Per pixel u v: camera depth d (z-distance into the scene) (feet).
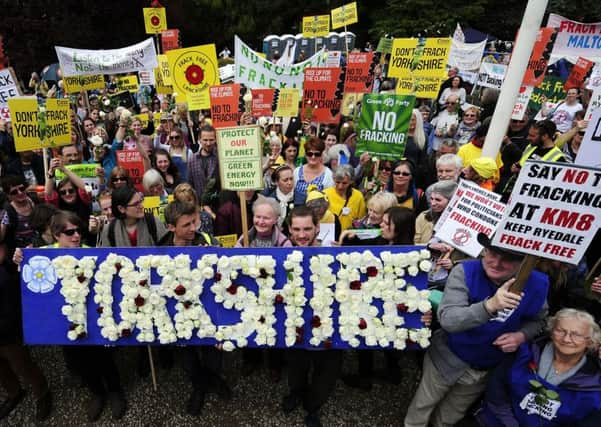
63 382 11.50
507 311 7.49
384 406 10.74
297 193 15.02
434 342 8.79
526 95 19.39
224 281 8.52
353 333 8.63
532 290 7.48
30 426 10.27
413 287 8.39
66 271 8.64
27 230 12.30
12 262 9.73
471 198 9.48
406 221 9.73
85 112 30.35
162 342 8.82
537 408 7.34
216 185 14.97
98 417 10.37
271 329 8.68
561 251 6.10
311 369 12.01
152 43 23.44
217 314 8.82
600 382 6.91
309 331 8.79
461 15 67.15
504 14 72.84
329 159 18.30
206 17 79.46
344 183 12.99
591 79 21.74
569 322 6.88
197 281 8.64
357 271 8.41
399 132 13.46
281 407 10.66
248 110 22.29
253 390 11.18
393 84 32.99
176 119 25.70
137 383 11.44
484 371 8.30
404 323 8.60
